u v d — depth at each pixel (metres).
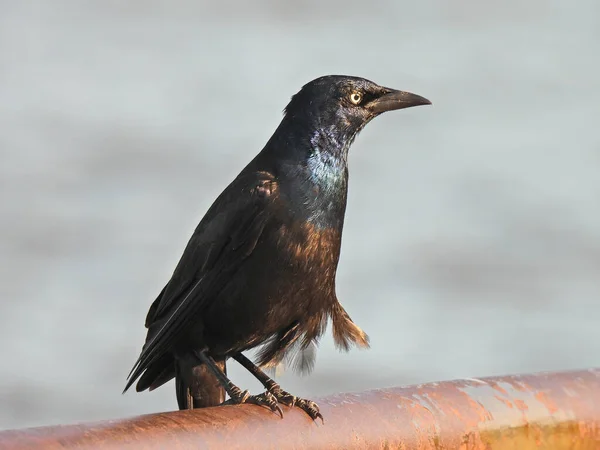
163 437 6.95
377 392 7.90
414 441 7.75
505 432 8.02
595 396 8.43
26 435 6.58
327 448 7.50
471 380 8.25
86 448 6.62
